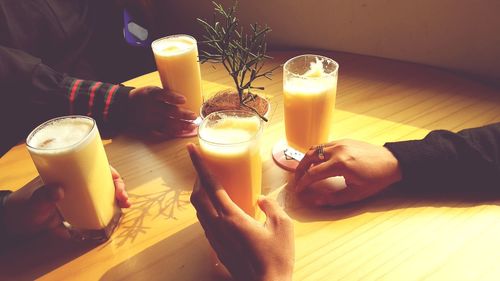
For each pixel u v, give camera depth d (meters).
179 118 0.62
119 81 1.10
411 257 0.39
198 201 0.38
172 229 0.46
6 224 0.44
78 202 0.42
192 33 1.19
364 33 0.81
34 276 0.41
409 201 0.46
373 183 0.46
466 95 0.64
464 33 0.69
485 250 0.39
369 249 0.40
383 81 0.71
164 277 0.40
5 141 0.77
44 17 0.89
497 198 0.45
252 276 0.34
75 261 0.43
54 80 0.69
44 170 0.40
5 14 0.81
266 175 0.53
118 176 0.50
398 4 0.73
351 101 0.66
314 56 0.55
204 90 0.72
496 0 0.63
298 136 0.53
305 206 0.47
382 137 0.57
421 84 0.69
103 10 1.06
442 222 0.43
